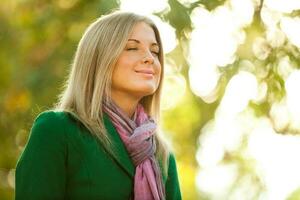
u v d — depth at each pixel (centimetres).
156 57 554
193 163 1523
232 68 1204
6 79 1205
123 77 534
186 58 1191
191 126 1474
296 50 1173
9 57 1226
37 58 1212
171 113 1456
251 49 1191
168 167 576
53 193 513
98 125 527
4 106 1199
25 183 514
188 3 1108
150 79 538
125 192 522
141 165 533
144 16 548
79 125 527
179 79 1264
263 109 1238
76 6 1195
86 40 542
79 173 516
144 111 564
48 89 1166
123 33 535
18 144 1251
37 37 1212
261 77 1198
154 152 551
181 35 1120
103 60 532
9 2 1250
